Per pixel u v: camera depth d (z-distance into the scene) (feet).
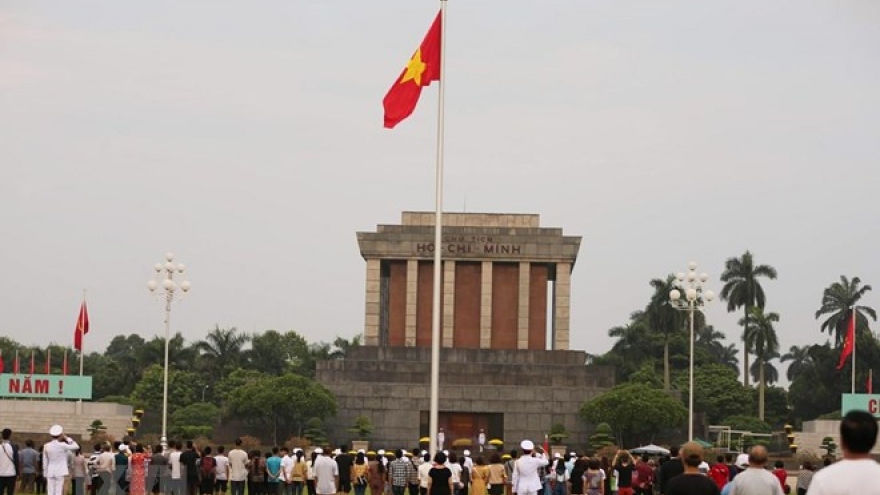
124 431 401.08
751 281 591.78
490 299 449.06
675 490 73.72
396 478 201.98
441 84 184.03
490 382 424.05
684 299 561.84
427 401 418.51
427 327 451.12
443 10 184.14
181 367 621.72
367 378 427.33
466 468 210.18
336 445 416.87
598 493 192.44
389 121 184.96
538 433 417.69
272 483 209.46
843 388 589.73
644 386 409.69
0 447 157.48
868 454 57.57
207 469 208.54
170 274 322.34
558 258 447.01
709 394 581.94
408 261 449.89
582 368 426.92
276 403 405.18
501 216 453.99
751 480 77.00
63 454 168.04
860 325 604.90
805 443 410.52
